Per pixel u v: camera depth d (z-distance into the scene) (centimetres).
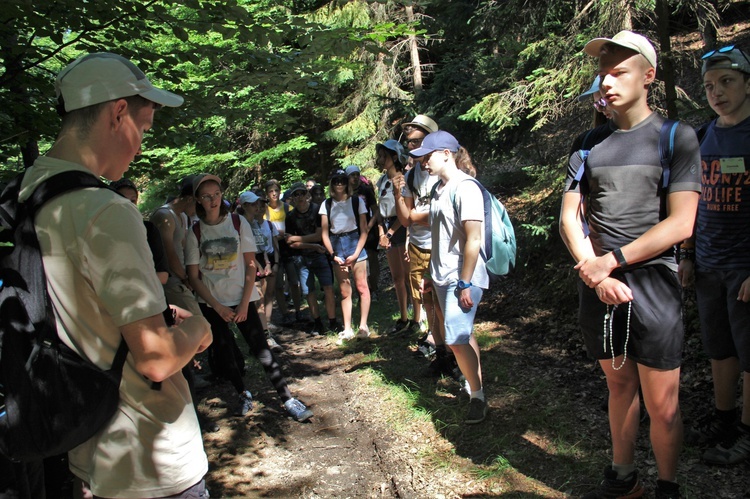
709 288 308
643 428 347
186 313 210
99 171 165
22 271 152
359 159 1420
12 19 321
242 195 656
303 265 682
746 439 299
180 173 863
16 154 384
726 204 296
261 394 505
